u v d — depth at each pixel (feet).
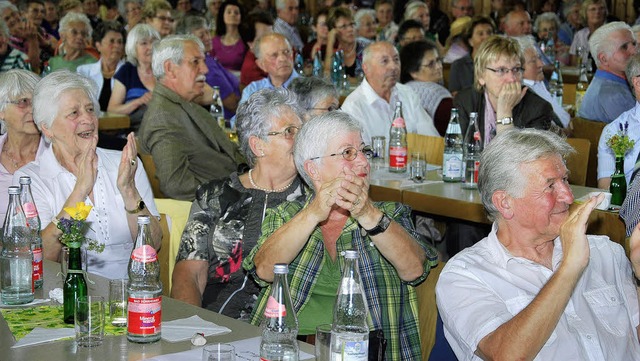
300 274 9.96
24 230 9.90
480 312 8.85
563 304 8.38
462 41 33.27
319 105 15.39
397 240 9.53
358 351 7.83
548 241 9.24
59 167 12.35
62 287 10.07
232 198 11.35
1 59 26.91
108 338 8.61
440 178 17.03
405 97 20.84
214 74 27.37
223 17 33.91
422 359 10.09
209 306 11.27
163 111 17.06
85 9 40.86
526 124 17.92
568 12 41.34
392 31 36.60
